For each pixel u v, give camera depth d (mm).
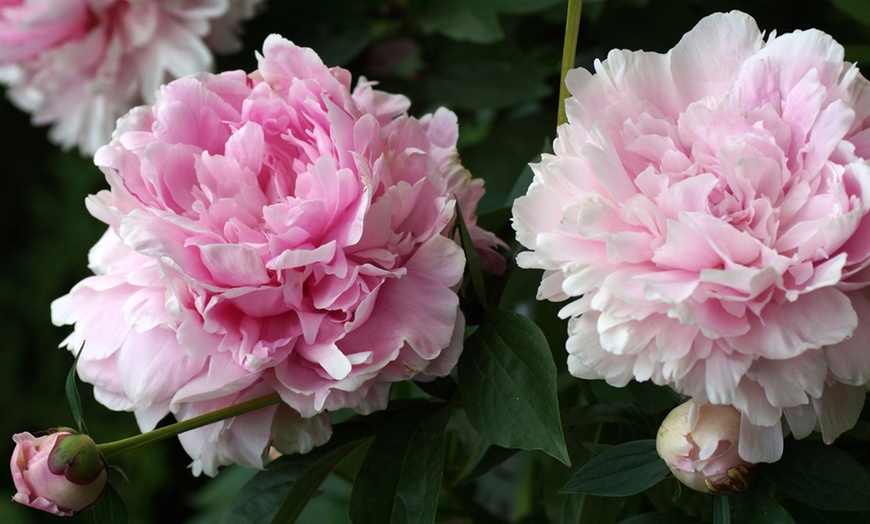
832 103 712
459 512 929
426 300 761
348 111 768
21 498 745
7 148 2326
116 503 761
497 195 1102
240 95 799
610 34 1078
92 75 1093
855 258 703
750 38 742
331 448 808
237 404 759
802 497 738
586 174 731
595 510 854
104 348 774
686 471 729
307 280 767
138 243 746
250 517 813
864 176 697
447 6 1079
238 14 1065
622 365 718
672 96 748
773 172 716
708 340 704
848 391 725
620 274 708
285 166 788
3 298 2246
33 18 1026
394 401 820
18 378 2260
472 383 770
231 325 758
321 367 758
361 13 1119
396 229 775
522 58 1110
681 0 1065
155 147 772
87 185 2213
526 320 773
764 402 708
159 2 1046
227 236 763
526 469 1026
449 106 1104
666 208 719
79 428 758
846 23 1061
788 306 703
